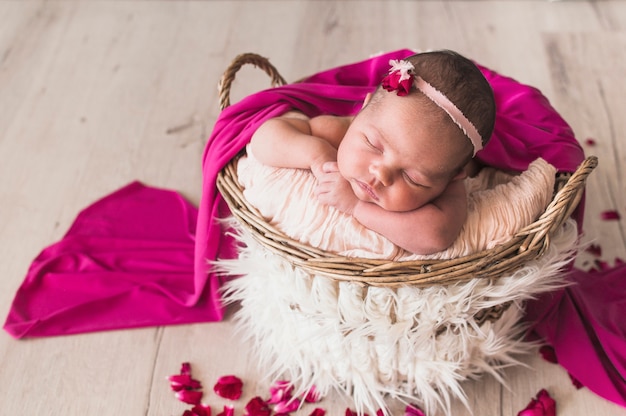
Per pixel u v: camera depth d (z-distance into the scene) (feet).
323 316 4.82
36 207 6.83
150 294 6.04
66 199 6.92
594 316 5.68
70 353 5.69
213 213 5.47
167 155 7.38
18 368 5.57
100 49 8.64
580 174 4.48
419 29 8.92
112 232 6.59
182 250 6.43
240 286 5.55
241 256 5.41
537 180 4.93
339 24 9.01
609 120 7.64
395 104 4.30
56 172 7.16
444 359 5.01
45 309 5.96
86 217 6.68
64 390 5.44
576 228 5.10
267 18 9.12
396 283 4.43
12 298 6.08
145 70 8.36
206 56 8.56
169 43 8.75
